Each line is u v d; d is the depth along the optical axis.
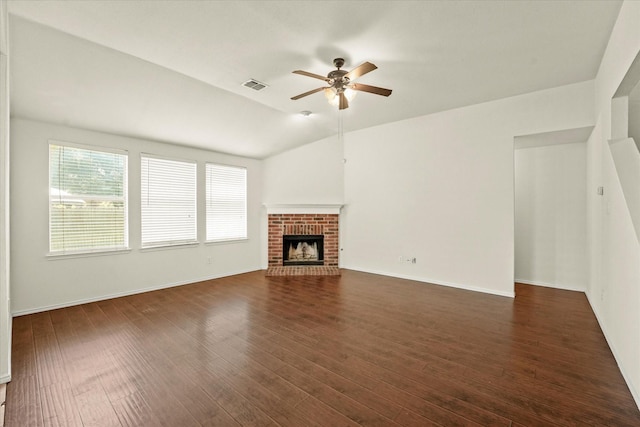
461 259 4.61
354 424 1.73
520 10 2.30
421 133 4.98
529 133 3.96
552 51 2.89
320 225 6.20
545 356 2.50
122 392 2.05
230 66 3.14
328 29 2.54
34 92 3.15
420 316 3.45
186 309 3.74
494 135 4.24
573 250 4.51
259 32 2.57
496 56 2.98
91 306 3.86
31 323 3.28
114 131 4.20
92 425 1.75
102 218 4.20
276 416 1.80
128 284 4.41
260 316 3.48
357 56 2.97
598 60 3.05
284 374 2.26
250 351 2.63
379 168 5.57
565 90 3.69
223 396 2.00
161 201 4.82
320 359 2.48
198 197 5.30
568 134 3.93
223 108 4.17
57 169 3.82
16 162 3.51
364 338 2.88
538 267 4.82
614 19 2.41
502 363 2.39
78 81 3.12
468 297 4.16
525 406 1.87
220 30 2.53
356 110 4.61
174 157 4.97
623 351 2.23
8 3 2.14
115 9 2.25
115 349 2.68
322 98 4.07
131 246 4.44
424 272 5.03
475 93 3.95
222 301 4.06
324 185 6.19
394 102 4.29
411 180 5.13
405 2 2.21
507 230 4.18
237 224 5.97
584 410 1.83
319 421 1.76
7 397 2.00
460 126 4.55
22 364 2.42
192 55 2.91
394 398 1.97
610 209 2.72
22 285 3.54
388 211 5.46
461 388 2.07
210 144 5.21
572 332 2.98
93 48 2.75
